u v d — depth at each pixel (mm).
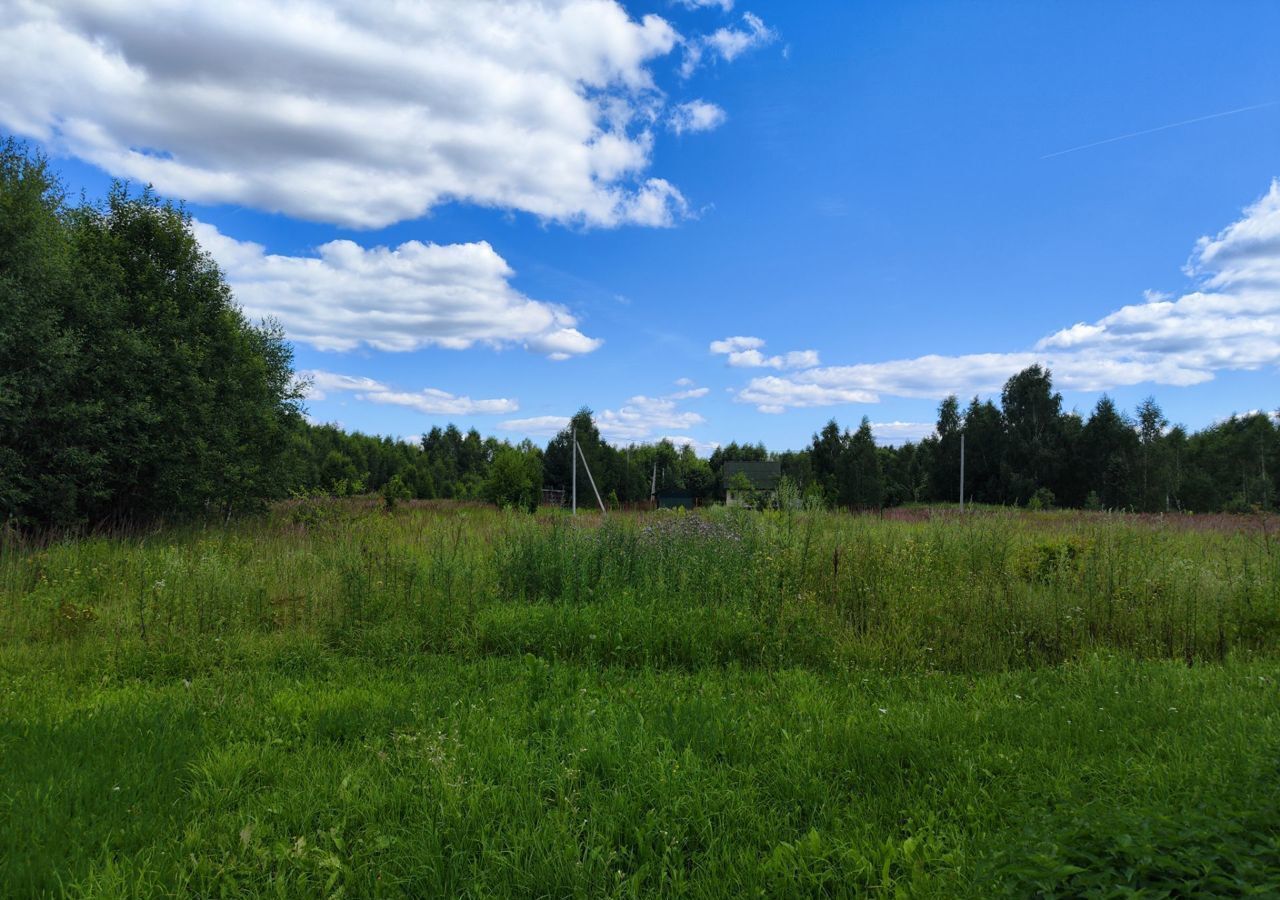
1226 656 5949
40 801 3223
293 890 2699
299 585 7832
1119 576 7223
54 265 12906
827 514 12430
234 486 16672
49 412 12727
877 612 6570
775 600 6617
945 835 2992
